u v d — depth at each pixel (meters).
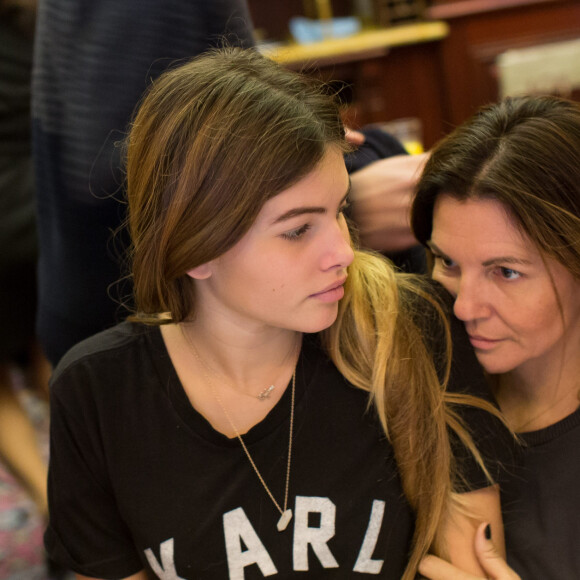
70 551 1.14
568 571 1.07
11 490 2.38
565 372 1.14
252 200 0.87
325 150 0.89
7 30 1.82
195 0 1.17
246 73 0.93
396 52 3.24
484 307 1.04
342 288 0.96
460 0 3.17
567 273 1.03
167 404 1.06
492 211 0.99
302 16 3.46
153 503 1.06
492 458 1.07
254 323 1.02
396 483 1.06
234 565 1.05
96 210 1.25
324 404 1.06
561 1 3.20
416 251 1.34
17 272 1.96
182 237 0.91
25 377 2.82
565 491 1.11
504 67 3.28
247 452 1.04
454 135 1.08
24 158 1.91
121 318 1.34
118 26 1.18
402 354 1.05
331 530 1.04
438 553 1.09
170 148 0.91
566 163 0.99
